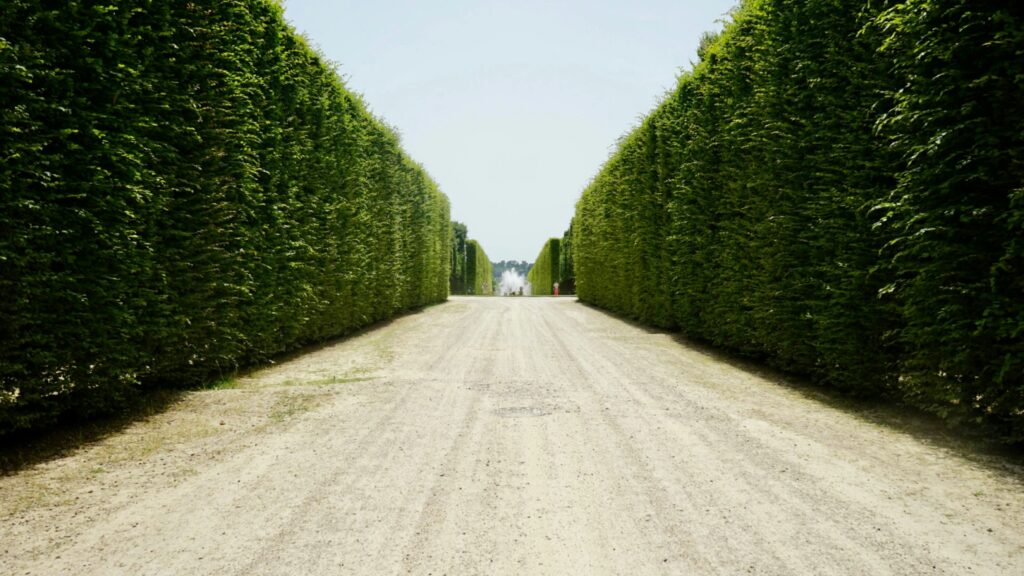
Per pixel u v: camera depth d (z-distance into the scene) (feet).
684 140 38.29
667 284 40.78
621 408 17.88
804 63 20.70
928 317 14.33
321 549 8.63
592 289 78.59
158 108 17.69
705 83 33.76
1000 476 11.76
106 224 14.97
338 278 36.63
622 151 56.59
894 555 8.38
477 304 83.35
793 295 21.90
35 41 12.84
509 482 11.50
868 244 17.56
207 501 10.54
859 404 18.48
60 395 14.70
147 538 9.01
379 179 48.62
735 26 29.30
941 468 12.25
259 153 25.75
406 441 14.39
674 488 11.14
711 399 19.17
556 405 18.31
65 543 8.82
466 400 19.10
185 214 19.33
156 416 16.93
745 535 9.08
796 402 18.78
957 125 12.88
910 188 14.74
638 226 48.73
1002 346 12.57
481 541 8.90
